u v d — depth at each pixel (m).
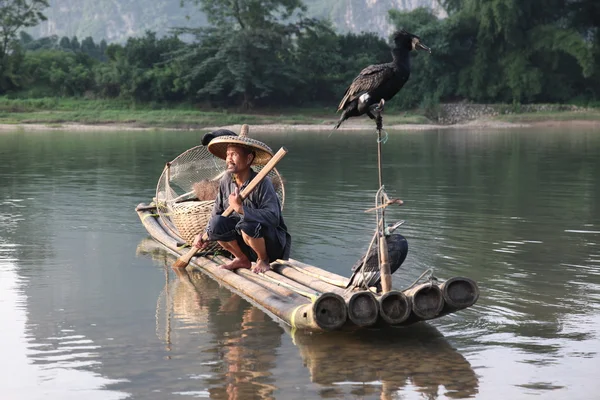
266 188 5.48
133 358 4.06
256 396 3.57
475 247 6.65
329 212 8.67
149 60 47.75
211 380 3.76
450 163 15.67
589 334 4.37
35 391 3.62
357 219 8.18
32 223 7.95
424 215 8.42
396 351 4.16
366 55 46.62
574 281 5.50
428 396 3.57
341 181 12.02
